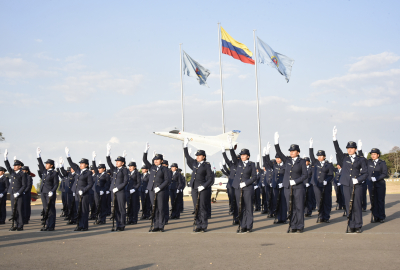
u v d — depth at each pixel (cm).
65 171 1689
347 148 1029
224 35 3362
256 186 1689
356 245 786
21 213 1254
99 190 1428
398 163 9112
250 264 645
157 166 1163
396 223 1164
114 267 654
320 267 609
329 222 1262
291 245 812
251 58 3331
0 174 1517
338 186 1784
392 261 634
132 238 991
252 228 1124
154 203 1130
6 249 845
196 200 1116
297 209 1022
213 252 760
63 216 1850
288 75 3238
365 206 1616
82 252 796
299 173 1032
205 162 1132
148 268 641
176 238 969
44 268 656
